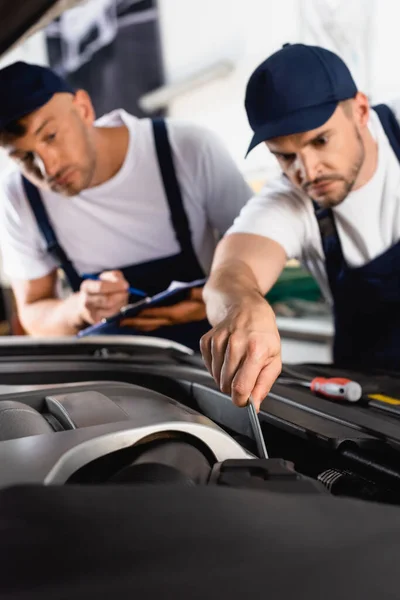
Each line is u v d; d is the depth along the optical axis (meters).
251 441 0.61
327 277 1.06
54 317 1.26
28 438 0.39
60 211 1.21
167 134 1.17
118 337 0.99
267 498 0.27
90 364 0.83
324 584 0.21
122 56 3.20
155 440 0.42
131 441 0.40
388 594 0.21
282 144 0.82
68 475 0.36
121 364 0.83
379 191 0.94
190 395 0.72
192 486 0.27
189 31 2.82
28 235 1.27
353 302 1.06
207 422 0.46
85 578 0.20
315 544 0.23
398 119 0.96
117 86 3.28
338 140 0.81
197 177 1.17
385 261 0.99
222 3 2.60
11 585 0.20
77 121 1.04
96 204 1.20
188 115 2.84
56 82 1.01
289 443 0.58
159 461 0.39
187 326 1.22
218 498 0.26
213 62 2.72
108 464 0.40
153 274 1.26
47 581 0.20
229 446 0.44
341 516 0.26
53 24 3.41
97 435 0.40
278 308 2.66
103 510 0.24
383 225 0.96
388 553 0.23
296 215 0.95
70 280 1.31
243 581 0.21
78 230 1.23
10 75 0.96
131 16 3.08
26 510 0.24
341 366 0.82
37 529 0.23
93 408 0.47
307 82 0.79
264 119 0.82
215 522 0.24
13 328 2.50
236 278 0.78
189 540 0.23
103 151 1.15
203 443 0.43
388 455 0.49
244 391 0.52
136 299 1.24
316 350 2.49
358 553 0.23
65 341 0.96
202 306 1.18
